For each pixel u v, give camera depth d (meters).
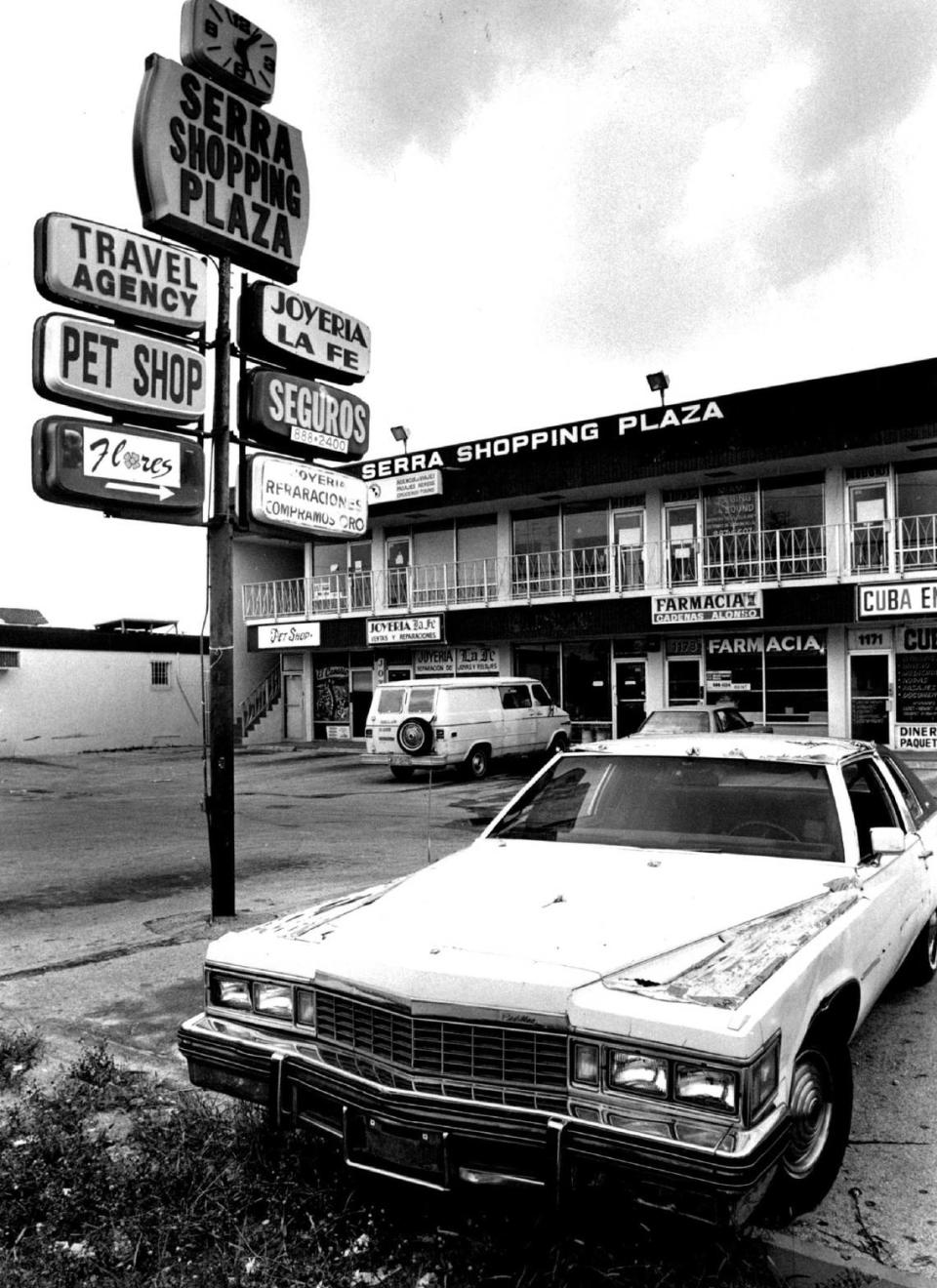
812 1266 2.79
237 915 7.27
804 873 3.77
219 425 7.14
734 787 4.36
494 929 3.15
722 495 22.00
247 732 29.05
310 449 7.58
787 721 21.11
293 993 3.13
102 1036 4.77
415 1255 2.85
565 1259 2.75
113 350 6.39
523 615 23.36
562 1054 2.69
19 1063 4.41
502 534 25.12
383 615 25.77
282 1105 3.07
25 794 17.47
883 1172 3.31
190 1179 3.23
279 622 28.38
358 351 7.97
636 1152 2.52
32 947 6.53
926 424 18.03
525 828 4.50
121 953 6.29
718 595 20.47
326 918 3.52
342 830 12.19
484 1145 2.71
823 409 19.05
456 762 18.06
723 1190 2.42
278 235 7.43
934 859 5.21
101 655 28.38
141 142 6.62
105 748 28.33
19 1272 2.79
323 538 7.83
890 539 19.59
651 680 22.88
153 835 11.95
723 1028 2.51
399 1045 2.85
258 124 7.31
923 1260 2.81
